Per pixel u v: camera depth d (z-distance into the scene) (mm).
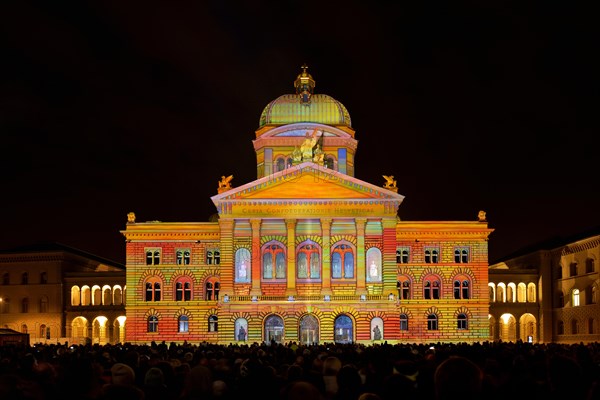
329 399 17672
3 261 132250
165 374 20781
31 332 129625
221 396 17672
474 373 10695
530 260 130500
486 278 115312
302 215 107938
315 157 111000
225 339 104625
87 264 142500
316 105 124438
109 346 60812
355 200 107688
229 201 107938
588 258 113438
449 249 116188
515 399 14938
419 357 32062
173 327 113125
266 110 125000
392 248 107312
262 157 121500
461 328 114562
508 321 126625
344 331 105812
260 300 105125
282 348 48781
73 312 129500
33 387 13102
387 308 105188
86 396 15992
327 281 106625
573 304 117562
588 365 20156
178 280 114500
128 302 113625
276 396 16812
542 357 28578
